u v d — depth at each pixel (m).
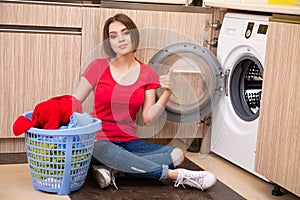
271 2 3.19
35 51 3.12
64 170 2.60
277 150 2.65
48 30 3.13
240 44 3.14
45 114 2.66
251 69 3.21
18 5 3.04
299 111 2.47
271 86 2.71
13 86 3.11
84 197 2.61
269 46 2.73
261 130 2.81
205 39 3.41
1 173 2.88
